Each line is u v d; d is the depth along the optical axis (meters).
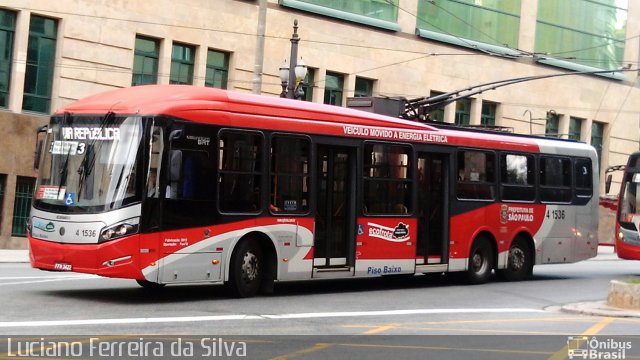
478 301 17.84
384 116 19.19
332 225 17.81
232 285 16.16
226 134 15.88
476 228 21.12
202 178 15.47
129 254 14.58
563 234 23.64
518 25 46.25
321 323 13.55
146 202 14.73
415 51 41.59
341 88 39.34
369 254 18.42
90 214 14.77
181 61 34.25
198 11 34.25
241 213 16.06
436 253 20.20
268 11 36.25
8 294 15.65
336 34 38.59
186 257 15.23
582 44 49.44
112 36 32.00
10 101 30.28
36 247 15.30
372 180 18.59
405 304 16.73
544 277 24.69
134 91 15.89
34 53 30.81
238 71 35.41
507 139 22.17
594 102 50.03
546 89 47.50
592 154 24.64
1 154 29.98
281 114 16.88
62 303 14.62
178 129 15.12
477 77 44.19
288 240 16.86
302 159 17.19
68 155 15.30
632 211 25.14
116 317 13.17
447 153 20.47
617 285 16.56
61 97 30.95
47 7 30.67
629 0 51.78
